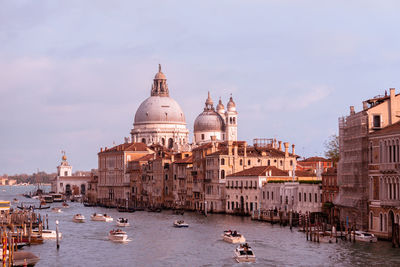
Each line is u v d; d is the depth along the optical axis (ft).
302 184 477.77
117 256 349.41
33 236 400.47
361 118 376.27
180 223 489.26
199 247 375.25
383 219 355.77
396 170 339.16
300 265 307.58
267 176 561.43
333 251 334.85
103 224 534.78
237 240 387.14
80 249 374.43
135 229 479.41
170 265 321.32
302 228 427.74
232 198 603.67
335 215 431.84
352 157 388.16
